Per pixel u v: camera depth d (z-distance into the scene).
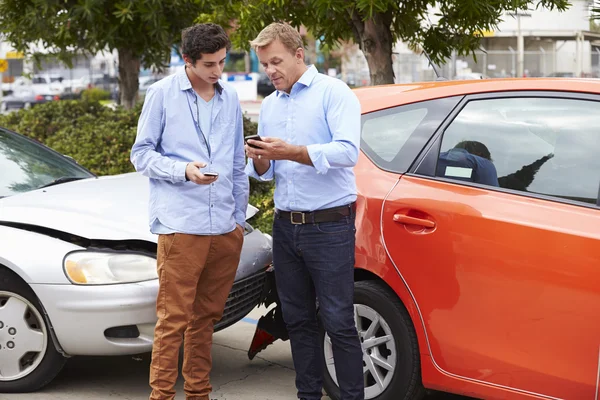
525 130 4.26
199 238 4.40
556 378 3.92
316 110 4.21
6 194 5.58
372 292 4.54
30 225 5.03
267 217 8.70
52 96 40.28
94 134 10.93
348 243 4.28
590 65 33.12
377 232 4.48
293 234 4.32
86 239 4.98
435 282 4.27
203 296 4.63
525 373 4.01
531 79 4.38
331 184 4.23
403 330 4.44
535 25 33.50
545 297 3.93
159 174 4.29
